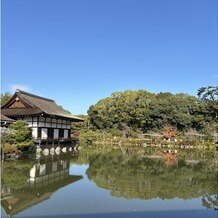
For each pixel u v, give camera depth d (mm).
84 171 29438
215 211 16688
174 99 95562
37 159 37406
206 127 83000
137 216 15445
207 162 38812
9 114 48344
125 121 94188
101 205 17203
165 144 72062
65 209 16250
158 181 24641
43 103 55656
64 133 57594
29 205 16844
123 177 26281
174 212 16312
